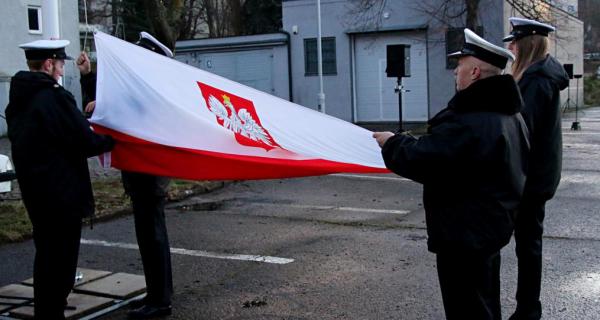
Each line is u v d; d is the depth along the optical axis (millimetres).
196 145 4531
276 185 11891
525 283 4656
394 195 10664
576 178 11797
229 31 39625
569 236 7508
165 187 5129
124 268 6738
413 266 6469
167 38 16797
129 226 8703
